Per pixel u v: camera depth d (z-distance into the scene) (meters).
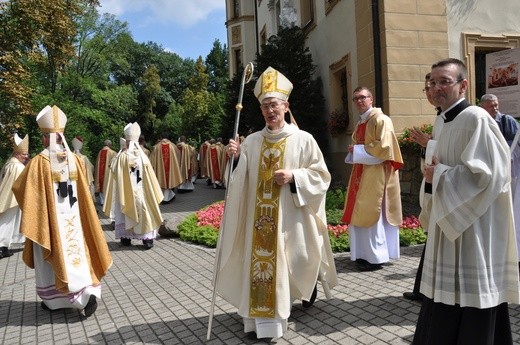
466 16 9.98
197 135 40.44
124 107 34.31
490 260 2.56
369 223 5.43
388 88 9.51
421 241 6.82
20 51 16.22
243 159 4.02
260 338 3.80
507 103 6.20
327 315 4.23
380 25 9.70
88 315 4.62
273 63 12.98
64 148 4.78
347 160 5.82
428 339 2.71
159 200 7.99
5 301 5.36
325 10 12.68
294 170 3.84
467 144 2.55
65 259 4.52
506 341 2.70
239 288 4.00
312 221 3.94
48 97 20.53
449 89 2.67
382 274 5.42
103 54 35.47
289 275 3.88
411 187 9.02
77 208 4.77
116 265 6.79
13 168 7.99
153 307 4.83
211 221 8.91
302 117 12.65
